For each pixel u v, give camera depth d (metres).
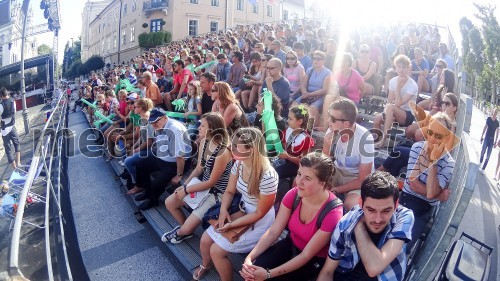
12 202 6.38
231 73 8.08
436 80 6.43
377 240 2.36
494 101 22.72
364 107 6.73
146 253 4.34
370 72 6.68
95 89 14.02
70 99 22.92
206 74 5.98
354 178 3.59
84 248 4.54
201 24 35.06
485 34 24.94
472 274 2.77
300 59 7.68
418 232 3.12
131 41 40.25
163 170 5.04
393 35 10.64
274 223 2.95
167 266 4.06
